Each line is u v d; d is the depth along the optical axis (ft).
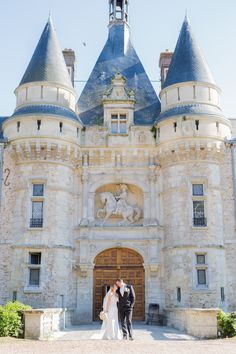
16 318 53.11
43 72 85.15
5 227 80.07
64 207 80.23
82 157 85.35
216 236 78.02
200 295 74.38
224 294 76.28
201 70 86.17
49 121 81.05
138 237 81.66
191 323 58.08
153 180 83.87
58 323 65.82
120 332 49.08
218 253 77.25
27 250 76.43
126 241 81.56
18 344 44.88
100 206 85.46
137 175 84.69
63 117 81.82
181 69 86.74
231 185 82.48
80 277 80.02
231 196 81.97
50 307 73.82
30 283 75.97
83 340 49.34
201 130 80.59
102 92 94.89
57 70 86.58
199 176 80.12
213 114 81.92
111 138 85.51
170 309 73.41
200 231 77.66
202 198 79.82
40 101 83.20
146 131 86.12
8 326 52.11
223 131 83.51
